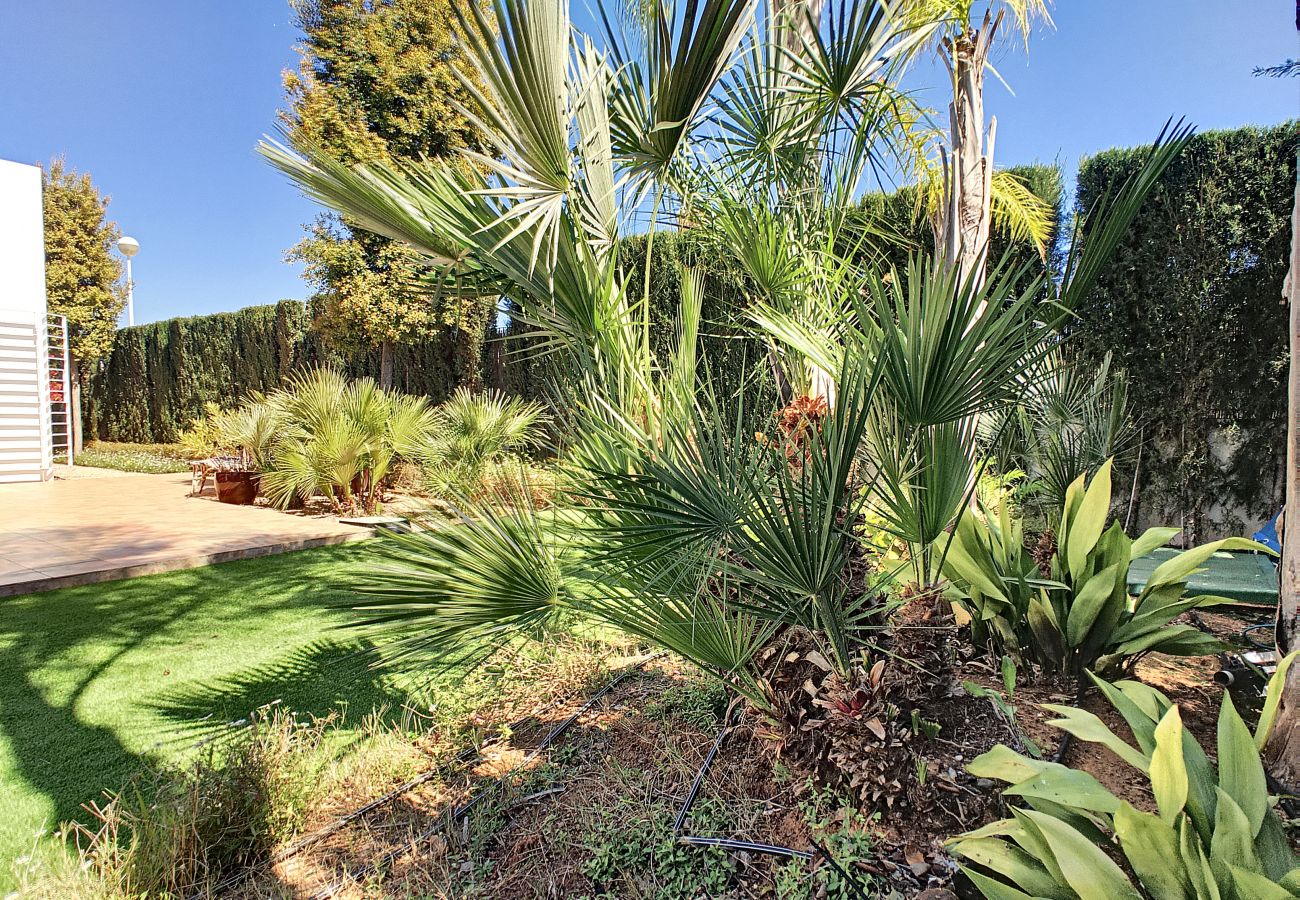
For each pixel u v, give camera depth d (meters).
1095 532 2.31
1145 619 2.22
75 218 16.20
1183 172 4.72
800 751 1.86
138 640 3.38
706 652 1.85
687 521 1.47
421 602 1.75
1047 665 2.35
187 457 9.58
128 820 1.75
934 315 1.42
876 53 2.27
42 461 10.13
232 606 3.95
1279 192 4.43
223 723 2.49
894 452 1.65
